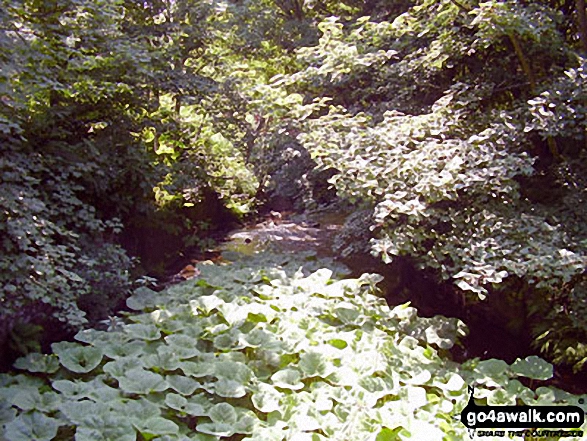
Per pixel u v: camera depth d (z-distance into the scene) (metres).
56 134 4.04
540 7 3.87
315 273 4.24
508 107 4.35
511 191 3.38
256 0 7.87
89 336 3.08
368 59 4.52
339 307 3.69
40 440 2.17
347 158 3.66
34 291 2.73
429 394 2.86
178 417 2.57
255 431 2.41
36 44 3.49
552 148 3.87
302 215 6.83
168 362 2.85
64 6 3.89
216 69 6.78
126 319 3.77
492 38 3.72
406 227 3.46
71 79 3.97
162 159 5.80
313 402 2.67
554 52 3.91
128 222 5.04
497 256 3.15
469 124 3.99
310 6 7.95
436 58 4.33
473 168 3.36
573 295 3.18
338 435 2.40
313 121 4.22
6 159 3.22
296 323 3.43
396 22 4.88
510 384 2.94
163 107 5.88
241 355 3.05
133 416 2.39
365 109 5.07
